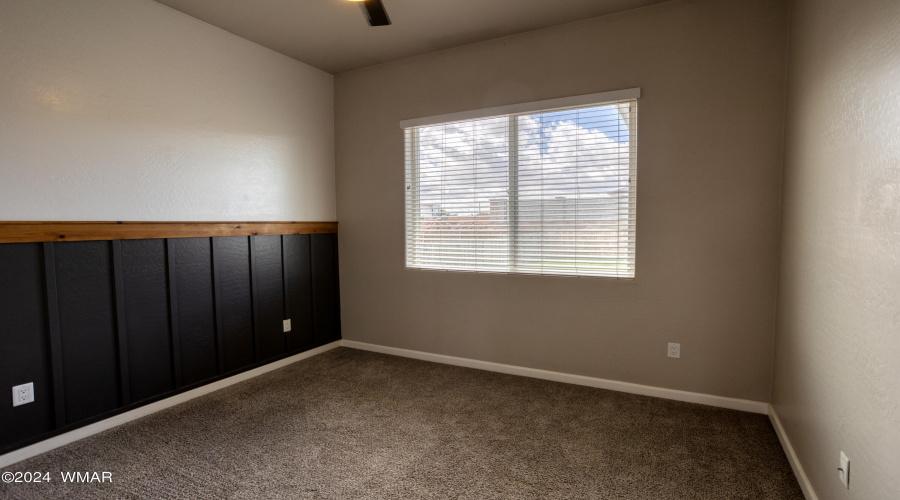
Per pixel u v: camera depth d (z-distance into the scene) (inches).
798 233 81.1
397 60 141.6
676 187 106.2
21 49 82.3
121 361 97.8
